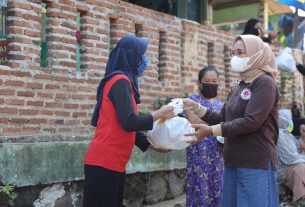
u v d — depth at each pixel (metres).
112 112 3.13
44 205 4.10
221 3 10.14
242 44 3.23
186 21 6.31
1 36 4.30
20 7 4.29
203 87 4.45
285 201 6.36
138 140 3.56
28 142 4.11
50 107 4.53
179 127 3.32
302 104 8.85
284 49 7.51
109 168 3.11
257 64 3.19
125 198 4.90
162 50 6.01
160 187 5.37
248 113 3.08
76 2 4.81
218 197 4.45
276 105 3.24
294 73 8.52
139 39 3.28
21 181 3.83
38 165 3.96
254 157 3.16
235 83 3.54
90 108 4.94
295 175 6.18
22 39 4.31
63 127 4.65
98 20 5.07
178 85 6.20
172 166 5.39
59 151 4.14
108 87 3.14
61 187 4.25
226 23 10.15
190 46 6.38
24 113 4.29
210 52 6.82
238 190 3.20
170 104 3.34
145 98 5.66
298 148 7.11
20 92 4.26
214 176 4.44
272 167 3.22
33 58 4.41
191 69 6.39
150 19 5.77
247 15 9.83
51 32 4.60
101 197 3.12
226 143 3.32
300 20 14.66
